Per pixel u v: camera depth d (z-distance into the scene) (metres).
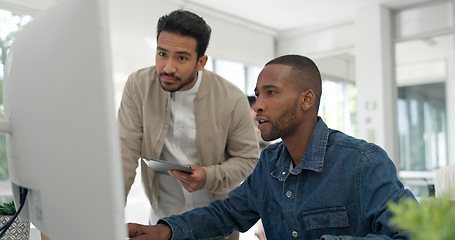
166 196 1.62
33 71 0.69
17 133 0.77
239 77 6.56
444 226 0.36
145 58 4.96
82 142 0.56
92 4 0.52
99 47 0.51
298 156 1.07
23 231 0.97
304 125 1.03
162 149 1.57
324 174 1.01
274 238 1.15
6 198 3.58
